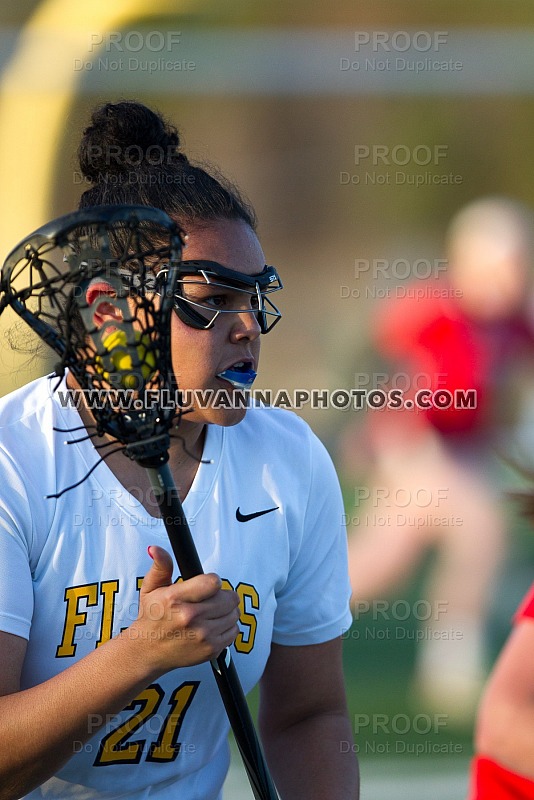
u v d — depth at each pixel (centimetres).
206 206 666
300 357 3331
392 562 1719
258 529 719
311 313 3619
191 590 590
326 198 4097
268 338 3438
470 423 1659
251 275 662
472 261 1784
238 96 3566
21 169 3316
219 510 706
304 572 770
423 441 1678
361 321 3238
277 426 751
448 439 1662
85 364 590
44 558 666
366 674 1623
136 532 677
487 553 1634
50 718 612
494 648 1673
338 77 3331
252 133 4069
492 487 1667
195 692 712
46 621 675
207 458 704
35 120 3272
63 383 692
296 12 3494
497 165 4175
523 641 748
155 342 586
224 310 651
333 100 4084
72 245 592
